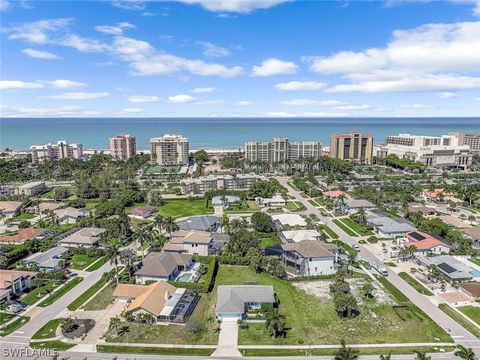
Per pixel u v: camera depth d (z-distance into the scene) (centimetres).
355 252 12769
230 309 8619
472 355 6562
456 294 9725
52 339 7862
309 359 7212
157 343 7738
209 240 12738
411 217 16262
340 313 8831
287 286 10456
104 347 7581
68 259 12469
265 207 19400
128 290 9675
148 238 12600
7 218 17612
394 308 9138
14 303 9331
